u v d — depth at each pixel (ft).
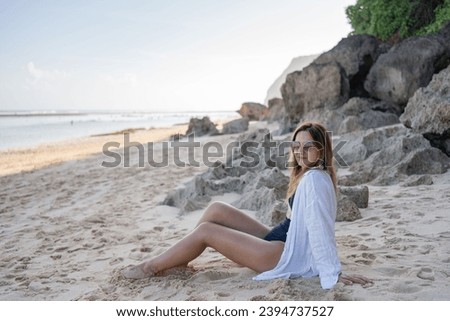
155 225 21.22
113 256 16.83
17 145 86.89
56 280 14.47
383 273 12.17
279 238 12.57
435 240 14.80
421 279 11.48
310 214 11.44
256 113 143.54
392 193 22.54
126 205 26.76
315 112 55.47
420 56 47.09
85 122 205.36
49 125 174.19
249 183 25.14
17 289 13.84
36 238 20.70
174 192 25.82
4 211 28.40
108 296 12.23
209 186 25.89
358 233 16.58
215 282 12.59
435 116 26.96
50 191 35.17
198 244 12.74
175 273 13.29
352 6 67.97
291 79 59.77
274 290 11.25
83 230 21.30
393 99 49.75
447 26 48.98
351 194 20.12
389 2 60.08
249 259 12.31
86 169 47.55
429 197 20.77
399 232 16.03
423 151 26.17
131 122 206.39
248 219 13.39
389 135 31.37
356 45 57.36
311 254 11.83
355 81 58.23
